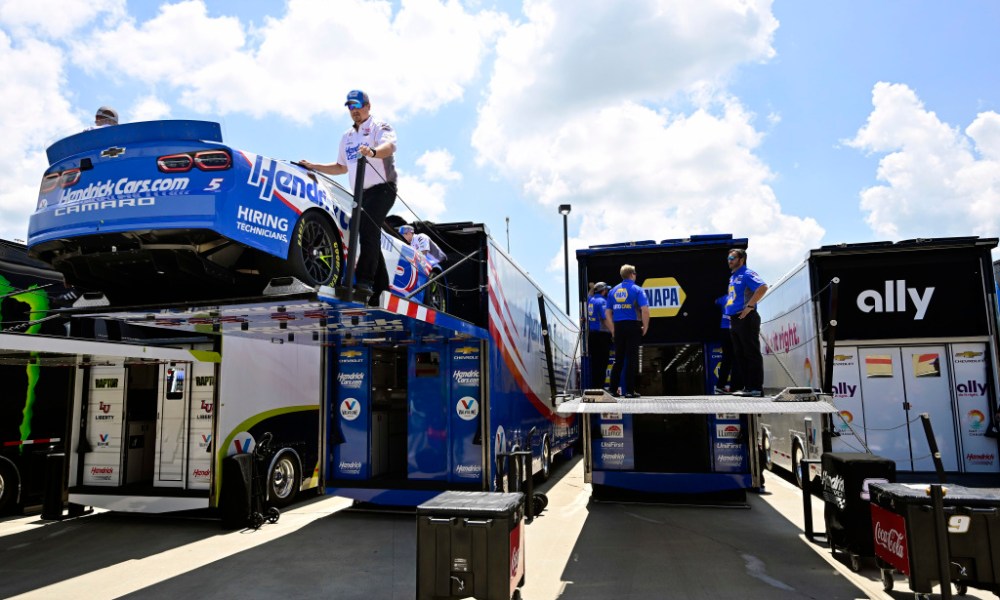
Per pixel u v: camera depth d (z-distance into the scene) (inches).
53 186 171.9
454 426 309.9
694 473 322.7
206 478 304.5
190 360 293.0
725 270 352.2
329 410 329.4
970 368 361.1
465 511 159.0
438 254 325.4
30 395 331.3
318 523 304.0
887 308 361.7
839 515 222.4
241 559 238.2
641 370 409.4
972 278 357.7
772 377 471.5
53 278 338.0
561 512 324.2
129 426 326.0
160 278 181.5
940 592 175.6
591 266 367.6
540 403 432.8
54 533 286.0
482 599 155.8
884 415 366.3
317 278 194.9
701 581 205.3
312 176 196.4
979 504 170.4
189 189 160.9
